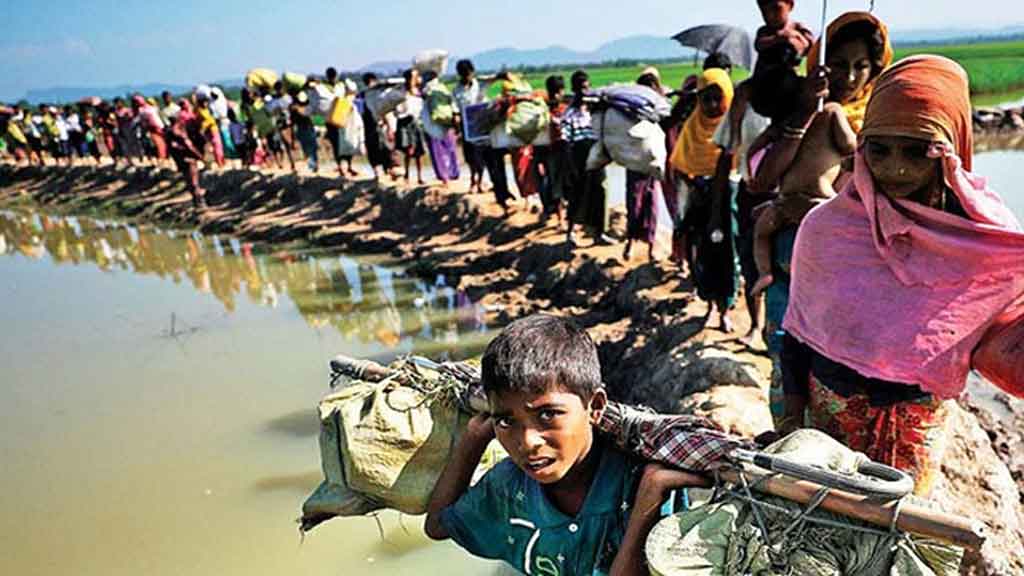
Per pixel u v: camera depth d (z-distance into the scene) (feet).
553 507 6.33
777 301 12.92
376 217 42.24
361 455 7.31
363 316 30.17
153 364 27.17
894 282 8.11
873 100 8.09
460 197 38.47
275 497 17.89
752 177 13.83
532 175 34.83
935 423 8.39
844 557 5.31
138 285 39.17
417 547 15.35
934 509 5.17
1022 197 39.06
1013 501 13.53
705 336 19.63
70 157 74.38
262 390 23.98
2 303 37.29
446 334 27.30
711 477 5.83
